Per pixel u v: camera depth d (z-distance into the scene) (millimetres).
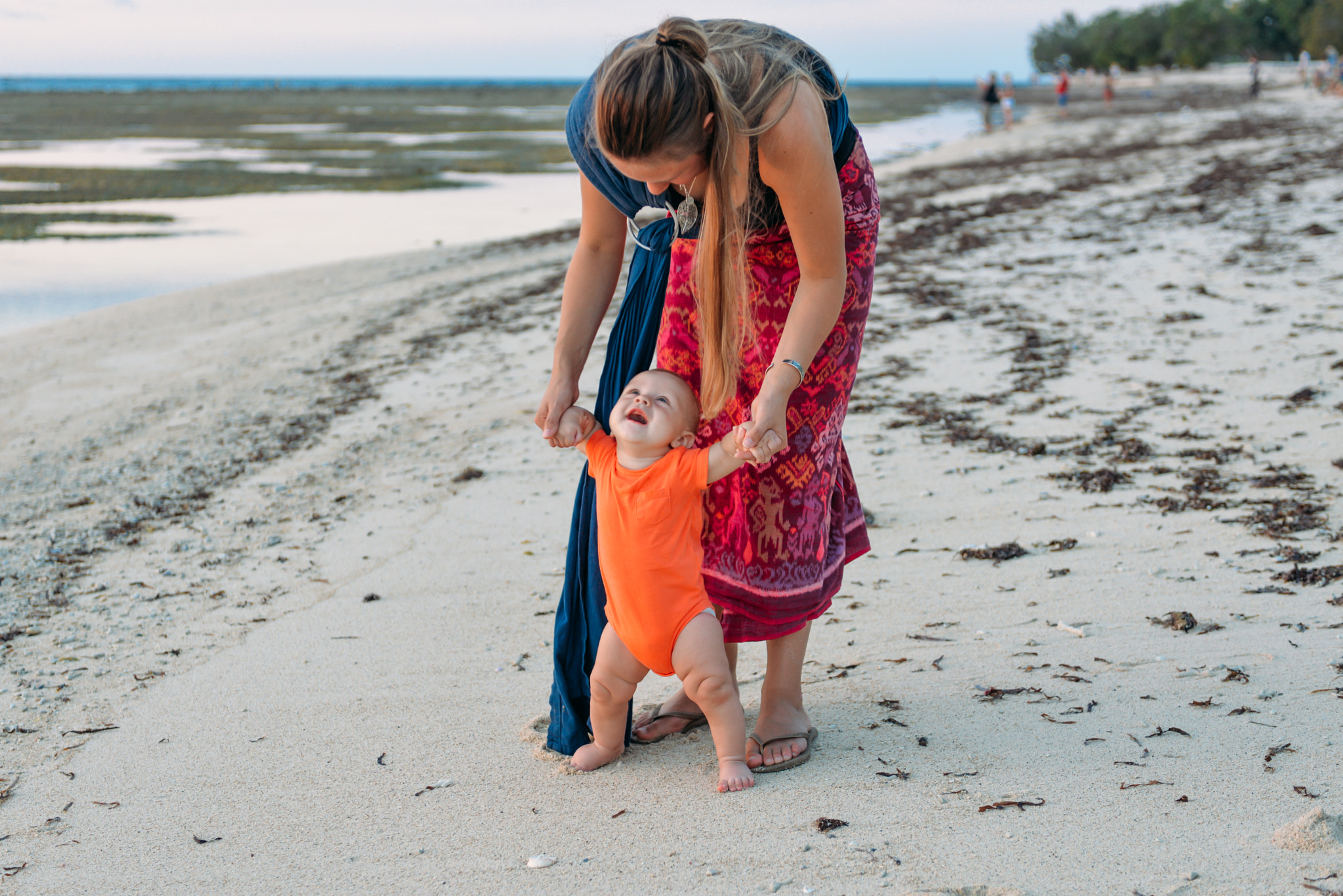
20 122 55938
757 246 2529
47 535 5348
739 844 2293
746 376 2604
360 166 31672
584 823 2451
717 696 2539
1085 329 7590
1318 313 7211
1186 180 15023
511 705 3195
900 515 4680
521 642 3684
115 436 7316
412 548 4766
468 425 6754
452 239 17969
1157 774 2445
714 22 2355
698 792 2566
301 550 4875
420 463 6098
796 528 2627
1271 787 2346
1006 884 2057
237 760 2945
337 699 3311
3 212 21578
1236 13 97812
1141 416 5711
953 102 79062
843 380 2633
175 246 17641
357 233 18859
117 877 2383
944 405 6246
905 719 2869
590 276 2729
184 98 98562
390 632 3846
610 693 2656
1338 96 35688
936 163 23359
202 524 5371
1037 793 2404
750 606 2664
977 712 2871
